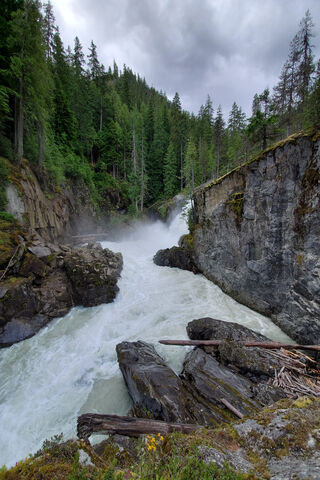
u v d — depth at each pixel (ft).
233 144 126.62
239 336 29.86
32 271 40.75
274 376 24.23
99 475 7.62
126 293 49.26
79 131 107.45
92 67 145.48
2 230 43.14
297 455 8.86
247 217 41.96
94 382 26.48
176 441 10.06
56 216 71.61
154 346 31.09
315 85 33.65
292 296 33.06
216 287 53.06
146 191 133.08
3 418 22.08
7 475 7.51
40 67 58.08
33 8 54.70
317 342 28.66
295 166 31.96
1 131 54.80
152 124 158.61
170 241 96.84
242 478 7.43
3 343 32.19
